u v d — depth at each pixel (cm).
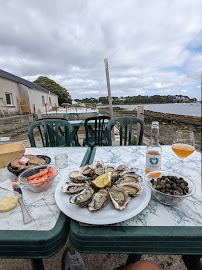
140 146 133
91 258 118
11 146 97
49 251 44
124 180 67
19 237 44
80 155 115
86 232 45
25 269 111
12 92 1260
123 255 120
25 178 71
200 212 54
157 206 57
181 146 86
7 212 55
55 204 59
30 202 60
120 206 52
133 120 185
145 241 44
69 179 72
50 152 124
